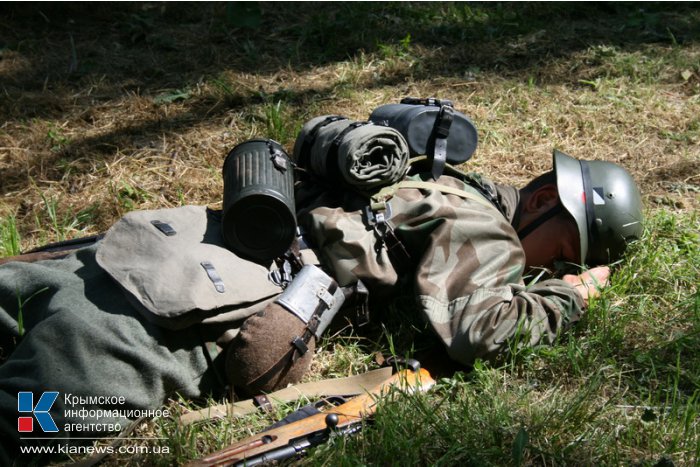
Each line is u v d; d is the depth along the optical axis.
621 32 5.76
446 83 5.06
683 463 2.43
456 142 3.09
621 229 3.16
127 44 5.43
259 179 2.80
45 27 5.54
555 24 5.83
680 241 3.60
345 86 4.95
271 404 2.66
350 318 3.03
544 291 2.95
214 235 2.86
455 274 2.83
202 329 2.68
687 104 4.87
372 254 2.90
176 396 2.67
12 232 3.48
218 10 5.80
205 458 2.33
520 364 2.83
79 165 4.18
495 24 5.73
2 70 5.01
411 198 2.95
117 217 3.86
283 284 2.81
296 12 5.84
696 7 6.14
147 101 4.75
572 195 3.14
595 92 5.01
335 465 2.34
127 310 2.60
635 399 2.73
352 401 2.60
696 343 2.93
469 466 2.40
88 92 4.83
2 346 2.79
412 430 2.46
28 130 4.44
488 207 3.02
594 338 2.93
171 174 4.17
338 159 2.92
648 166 4.29
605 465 2.40
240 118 4.63
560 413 2.57
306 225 2.99
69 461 2.48
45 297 2.73
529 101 4.89
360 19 5.62
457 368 2.88
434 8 5.90
